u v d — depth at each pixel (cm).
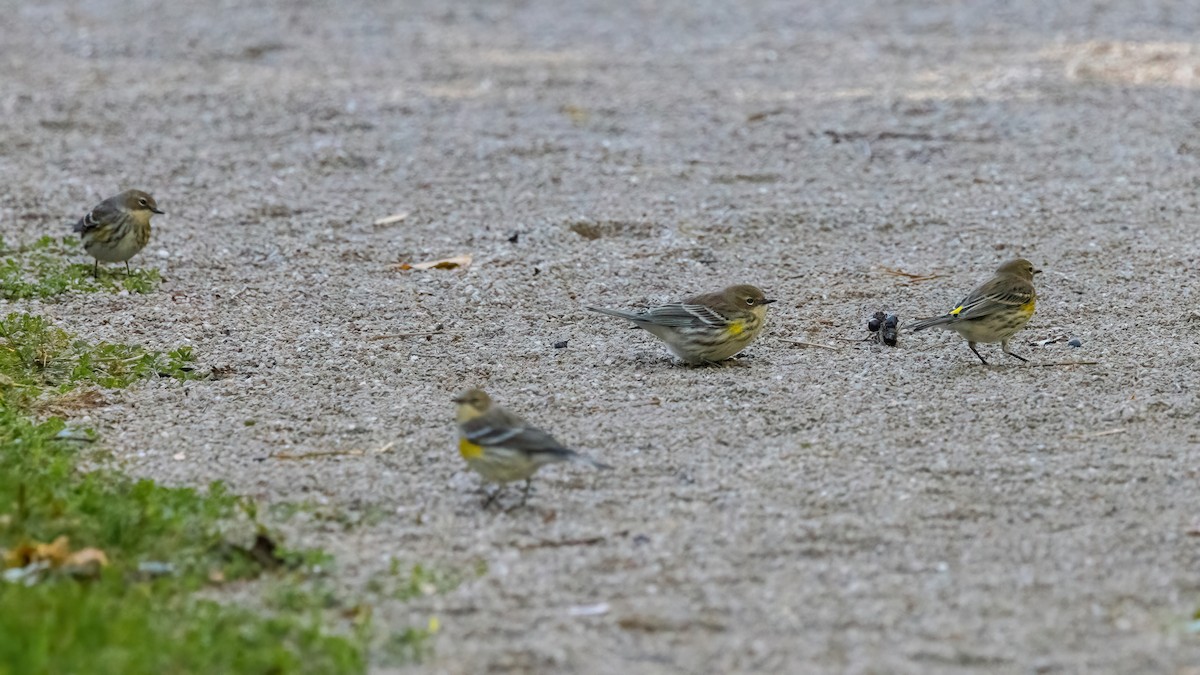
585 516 995
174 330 1423
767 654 805
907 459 1089
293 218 1830
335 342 1391
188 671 762
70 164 2064
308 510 1000
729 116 2350
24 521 940
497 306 1512
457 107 2427
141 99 2461
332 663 784
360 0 3641
